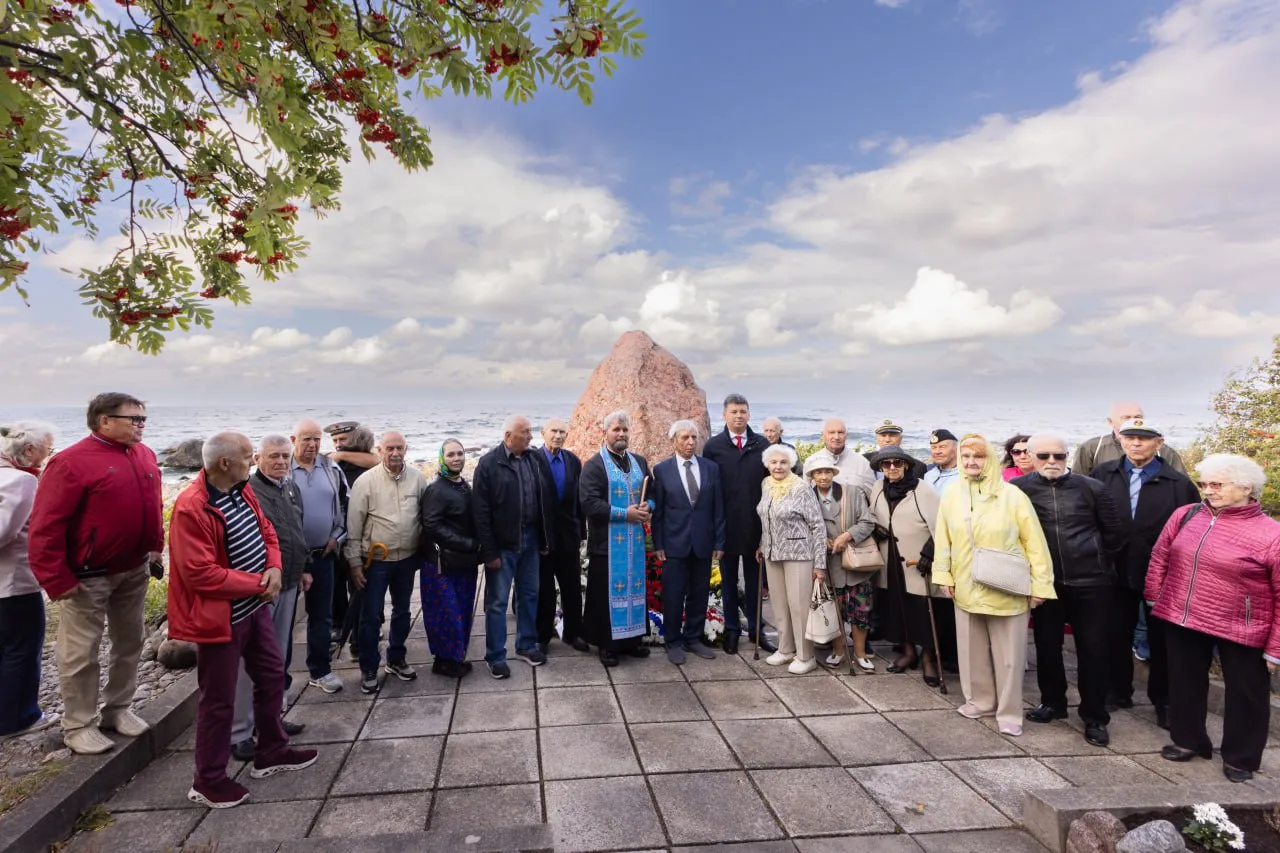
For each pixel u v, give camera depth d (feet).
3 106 7.16
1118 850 8.46
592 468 16.84
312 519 14.66
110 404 11.58
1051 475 13.57
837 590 17.01
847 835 9.68
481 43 9.31
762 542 17.02
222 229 10.38
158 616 19.12
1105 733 12.58
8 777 10.68
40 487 10.98
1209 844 8.83
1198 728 11.80
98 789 10.57
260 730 11.27
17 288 8.49
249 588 10.59
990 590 13.12
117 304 8.69
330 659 15.43
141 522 11.82
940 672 14.97
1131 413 16.60
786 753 12.10
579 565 18.15
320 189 8.50
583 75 9.50
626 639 17.08
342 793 10.78
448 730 13.00
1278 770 11.42
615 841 9.50
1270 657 10.75
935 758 11.98
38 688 12.80
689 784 11.03
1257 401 25.04
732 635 17.74
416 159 11.59
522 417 16.10
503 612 16.03
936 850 9.36
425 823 9.96
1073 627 13.25
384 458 15.19
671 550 17.02
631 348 29.43
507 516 15.62
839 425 18.45
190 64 9.75
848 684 15.46
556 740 12.59
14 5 7.00
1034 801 9.68
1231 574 11.25
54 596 10.77
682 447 17.19
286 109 8.64
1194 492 14.19
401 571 15.53
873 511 17.01
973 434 13.82
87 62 8.24
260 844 8.73
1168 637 12.20
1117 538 13.25
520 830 9.05
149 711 12.77
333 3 9.32
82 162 9.88
